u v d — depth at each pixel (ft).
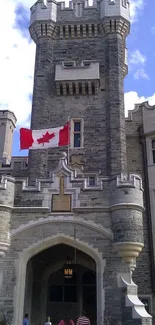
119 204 53.98
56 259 68.03
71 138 77.25
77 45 86.22
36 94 80.28
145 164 78.38
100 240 54.19
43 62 83.61
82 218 55.42
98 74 79.97
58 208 56.18
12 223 55.72
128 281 51.65
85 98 80.84
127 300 49.88
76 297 70.69
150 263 70.54
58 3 90.48
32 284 66.85
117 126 75.92
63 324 57.67
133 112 84.17
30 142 68.39
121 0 87.81
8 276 52.95
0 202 55.06
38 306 66.33
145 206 75.15
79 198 56.49
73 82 80.12
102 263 52.95
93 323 68.49
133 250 52.42
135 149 81.00
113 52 83.20
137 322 47.83
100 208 55.52
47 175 73.67
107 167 73.46
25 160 82.43
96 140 76.48
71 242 54.75
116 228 53.42
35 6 90.22
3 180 56.65
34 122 77.56
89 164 74.43
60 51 85.92
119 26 85.20
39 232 55.26
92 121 78.48
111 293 51.31
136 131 82.48
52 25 86.63
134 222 53.52
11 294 52.03
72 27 87.20
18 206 56.44
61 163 58.75
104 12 85.81
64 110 79.82
